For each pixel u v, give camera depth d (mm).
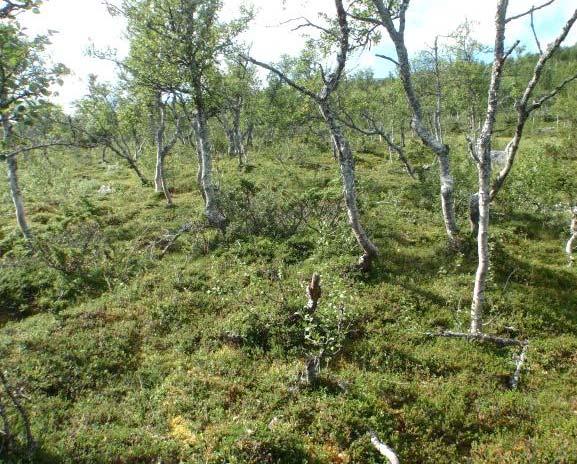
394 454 7227
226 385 9133
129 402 8930
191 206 22047
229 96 28062
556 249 15273
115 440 7812
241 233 16781
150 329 11336
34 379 9477
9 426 7715
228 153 38688
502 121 50312
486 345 10188
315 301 10367
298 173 26875
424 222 17828
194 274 14211
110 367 10062
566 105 36656
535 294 12086
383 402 8445
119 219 20484
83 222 19281
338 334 10016
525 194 19062
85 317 11859
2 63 5625
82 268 14547
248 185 21875
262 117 35125
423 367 9562
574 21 8836
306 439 7695
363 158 35469
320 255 14328
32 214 23328
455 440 7855
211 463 7152
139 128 32000
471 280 12859
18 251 15578
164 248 16672
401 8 13234
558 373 9383
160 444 7695
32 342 10742
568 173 23125
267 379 9219
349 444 7680
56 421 8375
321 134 34438
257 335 10688
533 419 8078
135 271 14602
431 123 39594
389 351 10102
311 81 24625
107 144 8312
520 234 16547
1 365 9789
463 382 9023
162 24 16609
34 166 28047
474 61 29234
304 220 17047
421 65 31125
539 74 9719
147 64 17297
